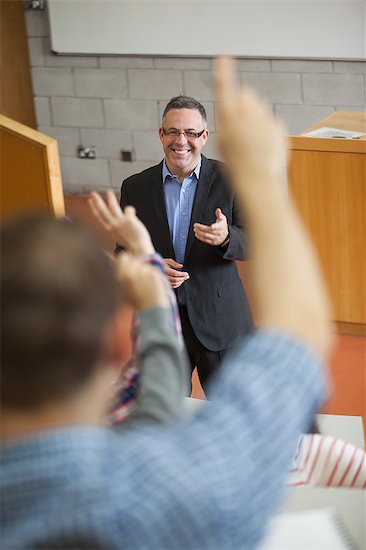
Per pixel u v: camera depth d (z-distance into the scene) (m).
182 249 3.37
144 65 6.82
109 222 1.06
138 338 0.87
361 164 4.32
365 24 6.23
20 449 0.53
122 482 0.54
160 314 0.86
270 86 6.58
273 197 0.61
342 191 4.41
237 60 6.59
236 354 0.58
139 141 7.07
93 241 0.57
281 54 6.46
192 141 3.27
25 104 7.20
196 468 0.54
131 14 6.68
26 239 0.55
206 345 3.36
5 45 7.00
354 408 4.18
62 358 0.54
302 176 4.45
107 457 0.55
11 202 2.75
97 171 7.25
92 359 0.55
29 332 0.53
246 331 3.43
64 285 0.54
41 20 6.92
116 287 0.57
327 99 6.50
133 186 3.41
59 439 0.54
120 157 7.16
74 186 7.36
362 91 6.42
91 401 0.56
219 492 0.54
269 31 6.43
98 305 0.55
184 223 3.36
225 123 0.62
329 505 1.72
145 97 6.92
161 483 0.54
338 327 4.75
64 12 6.81
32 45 7.00
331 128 4.51
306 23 6.34
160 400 0.82
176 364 0.85
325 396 0.58
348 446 1.79
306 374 0.57
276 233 0.61
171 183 3.36
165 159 3.36
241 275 5.45
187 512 0.53
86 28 6.81
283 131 0.63
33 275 0.54
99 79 6.97
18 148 2.67
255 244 0.61
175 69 6.77
